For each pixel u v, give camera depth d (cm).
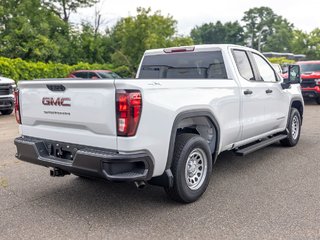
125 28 2850
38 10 3178
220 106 480
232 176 546
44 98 422
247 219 390
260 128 598
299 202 436
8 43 2731
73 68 2292
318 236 350
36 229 375
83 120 385
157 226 378
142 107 363
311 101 1786
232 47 546
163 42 2762
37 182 527
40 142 432
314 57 6019
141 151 367
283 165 605
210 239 348
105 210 422
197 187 445
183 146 417
